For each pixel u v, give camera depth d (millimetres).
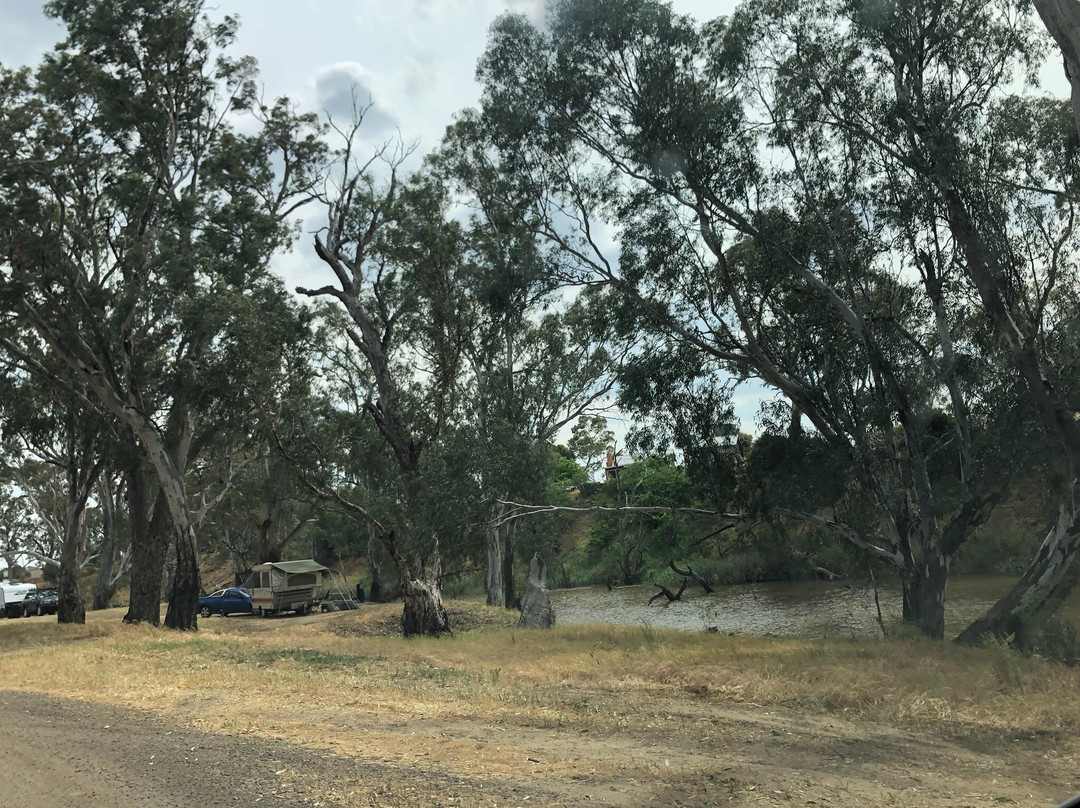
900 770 6902
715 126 18531
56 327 27703
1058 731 8344
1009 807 5812
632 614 35438
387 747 8141
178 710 11000
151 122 27938
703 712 9969
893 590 33188
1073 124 17266
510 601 43750
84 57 26203
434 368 29672
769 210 19594
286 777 6977
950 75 18359
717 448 21188
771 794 6168
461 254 27125
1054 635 15719
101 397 28188
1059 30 11438
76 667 16750
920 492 18641
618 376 21719
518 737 8594
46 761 8078
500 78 20203
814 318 19625
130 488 31172
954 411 19297
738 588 42656
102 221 29562
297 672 15672
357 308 28719
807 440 19984
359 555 74188
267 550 53969
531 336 34406
